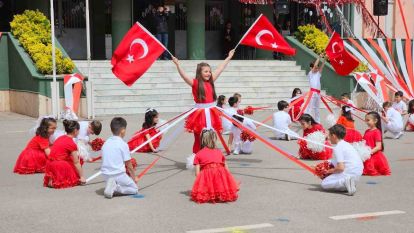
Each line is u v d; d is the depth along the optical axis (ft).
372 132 29.60
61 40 78.54
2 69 62.95
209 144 23.84
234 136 36.32
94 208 22.49
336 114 60.18
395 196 24.64
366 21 79.30
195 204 23.17
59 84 54.44
